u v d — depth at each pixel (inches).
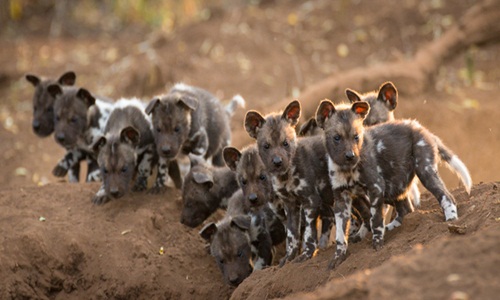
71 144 1782.7
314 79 2581.2
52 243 1453.0
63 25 3518.7
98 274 1422.2
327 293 917.2
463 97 2349.9
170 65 2721.5
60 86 1841.8
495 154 2081.7
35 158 2239.2
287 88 2440.9
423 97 2342.5
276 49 2795.3
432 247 979.9
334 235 1525.6
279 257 1513.3
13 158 2236.7
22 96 2733.8
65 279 1425.9
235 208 1461.6
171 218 1557.6
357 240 1263.5
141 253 1444.4
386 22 2856.8
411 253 986.1
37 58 3056.1
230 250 1382.9
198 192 1541.6
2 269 1391.5
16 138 2375.7
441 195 1193.4
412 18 2844.5
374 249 1155.9
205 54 2797.7
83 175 2127.2
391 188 1229.1
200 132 1680.6
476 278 874.8
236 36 2871.6
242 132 2202.3
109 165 1568.7
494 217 1083.9
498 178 1979.6
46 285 1416.1
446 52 2571.4
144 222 1512.1
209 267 1464.1
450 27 2741.1
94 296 1403.8
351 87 2279.8
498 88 2404.0
